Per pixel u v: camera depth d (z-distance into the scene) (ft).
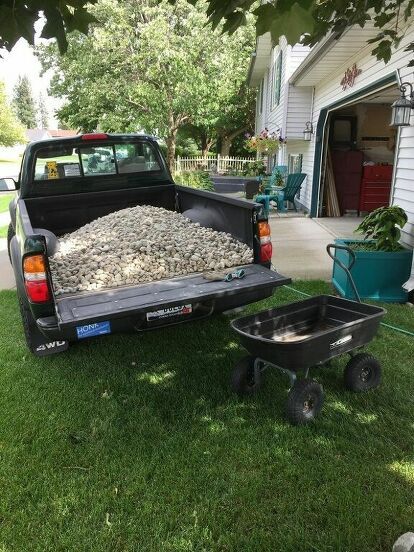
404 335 14.29
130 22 59.00
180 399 11.36
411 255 16.92
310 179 40.55
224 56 59.52
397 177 19.66
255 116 97.66
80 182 16.60
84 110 65.62
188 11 56.49
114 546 7.30
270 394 11.37
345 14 11.28
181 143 117.08
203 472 8.79
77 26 5.82
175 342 14.53
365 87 24.76
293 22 4.73
